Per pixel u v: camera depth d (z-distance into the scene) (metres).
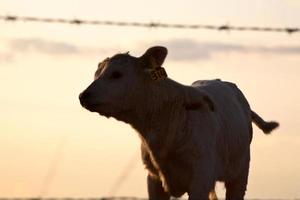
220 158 15.57
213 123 15.33
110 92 14.50
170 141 14.93
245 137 16.28
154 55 14.77
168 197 15.62
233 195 16.45
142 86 14.77
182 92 15.05
